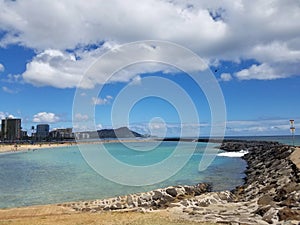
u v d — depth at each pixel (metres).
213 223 15.93
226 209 19.97
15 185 34.00
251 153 71.06
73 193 29.02
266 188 26.00
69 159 69.88
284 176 28.20
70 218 18.12
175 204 22.23
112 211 20.94
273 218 16.31
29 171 47.50
